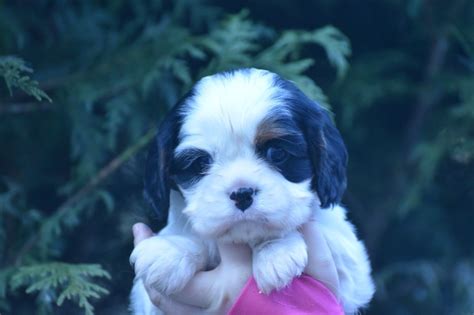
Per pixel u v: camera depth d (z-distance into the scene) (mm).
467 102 5391
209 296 3410
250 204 3012
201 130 3146
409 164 5875
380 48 6078
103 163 5363
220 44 5191
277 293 3285
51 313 4844
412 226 6227
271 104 3186
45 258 4680
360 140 6039
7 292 5043
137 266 3393
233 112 3129
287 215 3082
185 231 3537
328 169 3289
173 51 5012
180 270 3381
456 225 6289
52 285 3988
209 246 3545
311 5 5953
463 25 5641
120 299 5746
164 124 3381
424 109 5816
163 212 3387
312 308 3301
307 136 3279
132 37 5727
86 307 3615
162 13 5852
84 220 5590
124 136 5523
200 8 5648
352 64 5816
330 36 5426
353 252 3637
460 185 6141
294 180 3176
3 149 5465
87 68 5289
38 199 5660
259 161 3111
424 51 5980
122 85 5094
